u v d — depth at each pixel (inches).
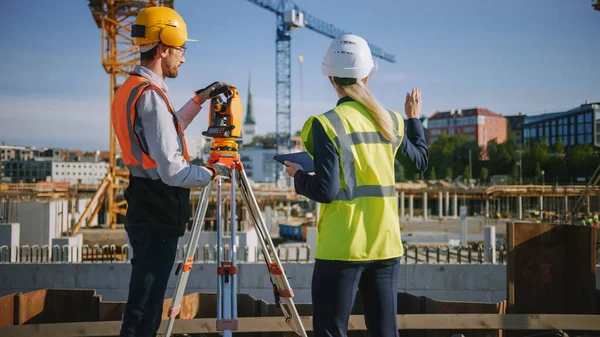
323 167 98.3
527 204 2447.1
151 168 108.0
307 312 206.5
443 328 168.6
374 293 106.0
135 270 109.3
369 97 105.4
